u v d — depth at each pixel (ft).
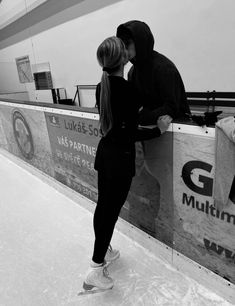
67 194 7.94
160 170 4.47
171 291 4.41
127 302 4.27
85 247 5.70
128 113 3.53
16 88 25.02
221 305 4.07
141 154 4.71
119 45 3.33
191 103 10.65
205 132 3.49
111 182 3.91
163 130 3.79
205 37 9.75
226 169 3.25
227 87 9.74
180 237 4.59
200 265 4.40
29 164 9.91
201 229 4.13
